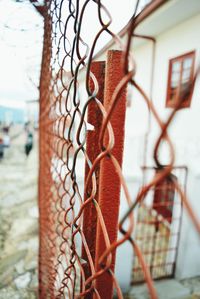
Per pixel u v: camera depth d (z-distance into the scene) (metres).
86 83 0.62
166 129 0.30
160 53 6.93
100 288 0.77
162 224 6.44
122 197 3.40
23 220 5.70
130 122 8.43
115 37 0.48
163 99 6.77
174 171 5.47
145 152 7.06
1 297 3.35
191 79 0.27
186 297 4.39
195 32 5.68
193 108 5.62
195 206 4.95
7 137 15.53
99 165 0.78
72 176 0.78
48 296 1.61
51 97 1.57
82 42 0.68
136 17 0.37
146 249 5.64
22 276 3.82
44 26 1.61
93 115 0.78
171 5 5.25
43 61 1.91
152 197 6.77
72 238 0.80
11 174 10.12
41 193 2.69
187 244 4.89
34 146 15.23
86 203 0.68
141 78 7.81
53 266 1.46
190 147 5.55
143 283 4.49
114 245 0.42
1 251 4.43
